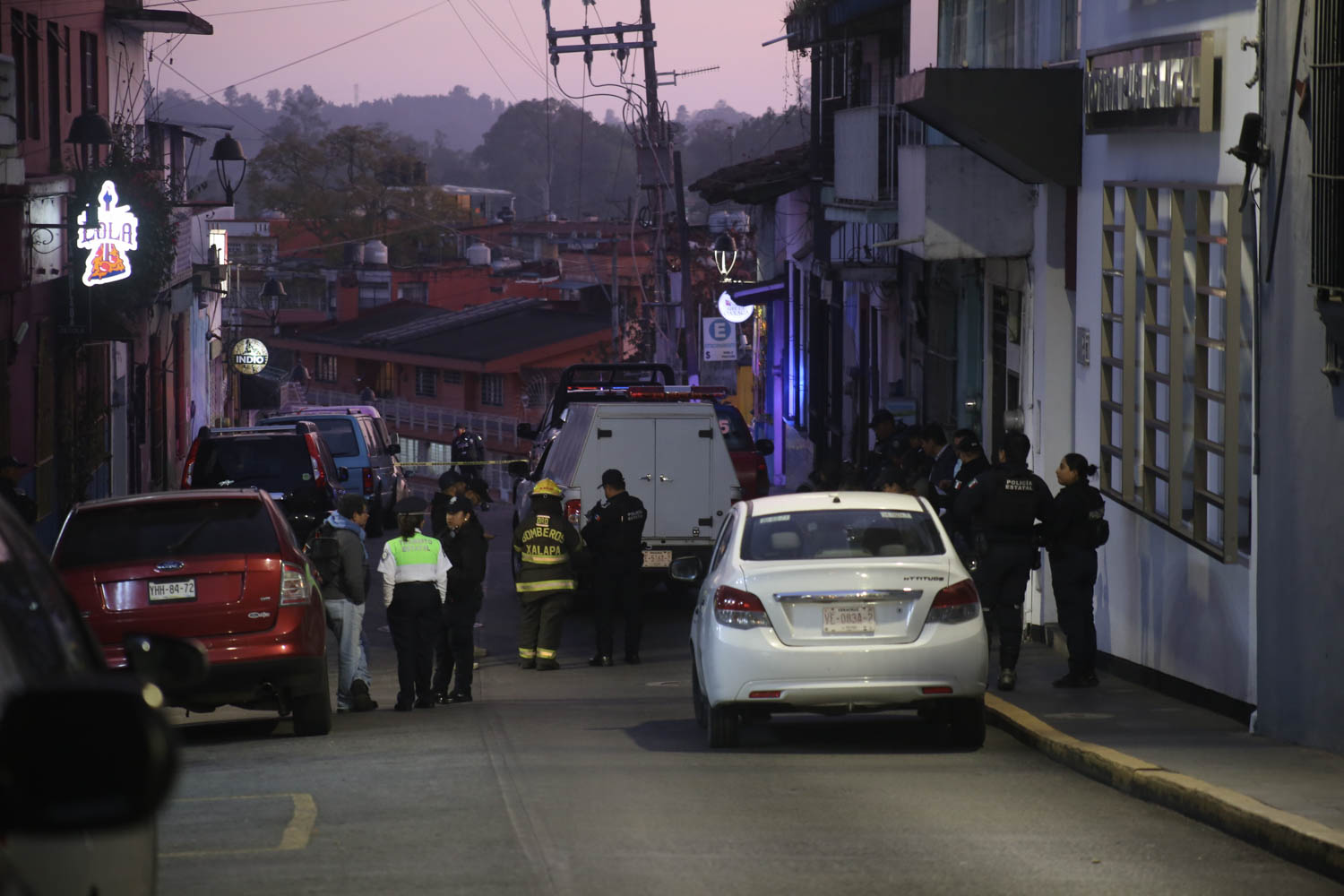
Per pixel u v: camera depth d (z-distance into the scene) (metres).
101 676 7.74
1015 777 30.94
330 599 46.09
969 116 48.22
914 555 34.88
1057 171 48.62
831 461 63.28
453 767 32.12
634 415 66.12
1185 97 38.50
